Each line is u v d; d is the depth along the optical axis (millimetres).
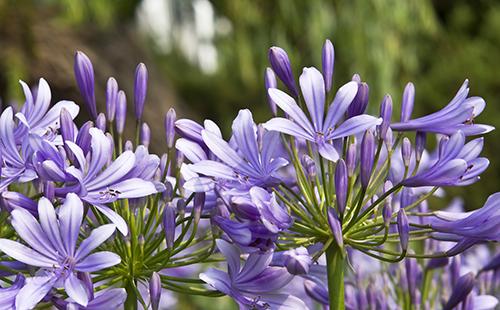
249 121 809
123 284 830
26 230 771
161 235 824
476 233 798
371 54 2941
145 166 807
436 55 4637
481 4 4961
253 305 794
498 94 4387
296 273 776
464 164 792
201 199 811
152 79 2496
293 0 3135
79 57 853
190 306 1622
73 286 765
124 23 2594
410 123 833
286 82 845
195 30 4477
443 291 936
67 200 774
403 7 2994
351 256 917
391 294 940
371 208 809
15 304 767
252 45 3330
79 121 2127
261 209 775
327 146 803
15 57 2047
